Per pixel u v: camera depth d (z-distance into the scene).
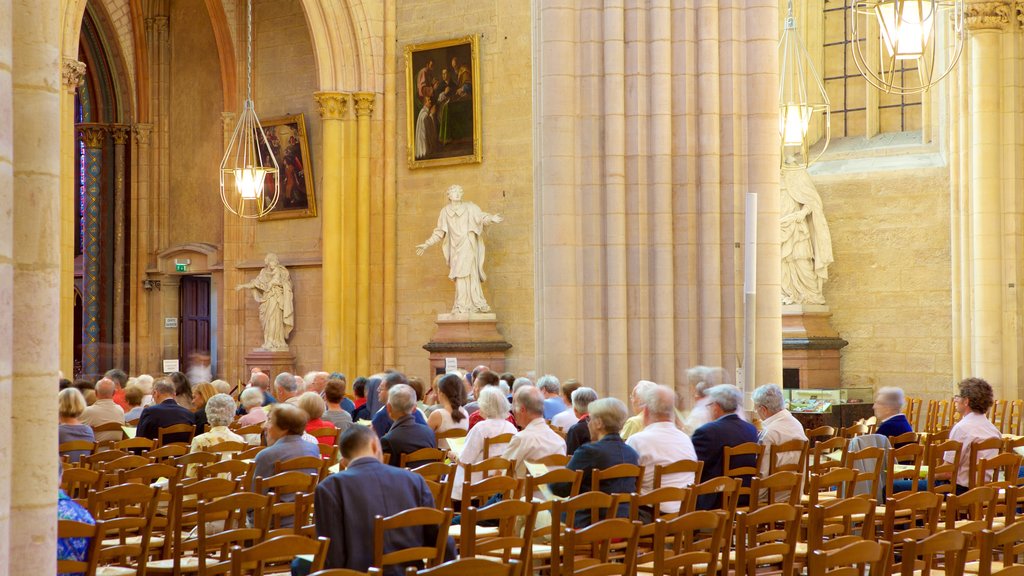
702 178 18.78
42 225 5.88
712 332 18.72
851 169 29.06
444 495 9.58
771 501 10.34
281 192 33.12
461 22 29.94
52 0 6.02
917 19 14.35
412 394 12.06
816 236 28.84
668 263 18.78
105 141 38.00
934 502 8.29
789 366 28.66
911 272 28.12
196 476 10.95
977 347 25.30
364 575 5.90
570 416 14.63
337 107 30.88
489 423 11.85
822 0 30.08
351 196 31.02
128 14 36.84
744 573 7.64
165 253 36.31
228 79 34.25
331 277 30.91
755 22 18.83
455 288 29.25
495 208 29.38
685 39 18.86
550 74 18.95
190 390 18.17
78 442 12.90
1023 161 25.16
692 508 9.10
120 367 37.66
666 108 18.83
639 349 18.84
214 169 35.72
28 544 5.68
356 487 7.59
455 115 29.92
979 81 25.17
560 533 8.43
